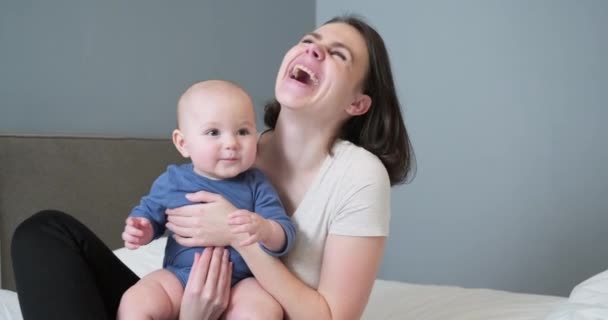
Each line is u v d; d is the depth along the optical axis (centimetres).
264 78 286
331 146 112
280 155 113
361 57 114
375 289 186
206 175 105
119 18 224
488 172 262
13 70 195
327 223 107
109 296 106
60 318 90
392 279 289
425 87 277
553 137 247
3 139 184
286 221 101
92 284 96
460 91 268
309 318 99
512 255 258
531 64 251
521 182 255
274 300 99
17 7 195
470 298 175
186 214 101
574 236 245
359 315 105
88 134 212
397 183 125
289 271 104
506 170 258
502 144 258
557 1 245
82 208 204
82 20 212
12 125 195
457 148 269
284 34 297
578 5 241
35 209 191
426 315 157
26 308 92
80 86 212
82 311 91
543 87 249
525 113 253
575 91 243
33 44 199
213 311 97
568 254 246
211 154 101
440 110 273
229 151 101
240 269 102
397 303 170
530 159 253
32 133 196
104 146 210
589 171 241
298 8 304
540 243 252
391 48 286
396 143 122
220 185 104
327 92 108
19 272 95
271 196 105
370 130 121
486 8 261
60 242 98
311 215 107
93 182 207
